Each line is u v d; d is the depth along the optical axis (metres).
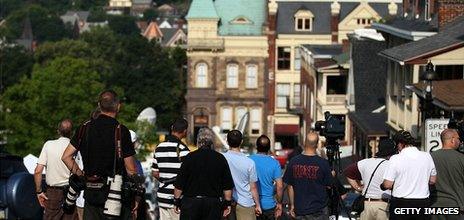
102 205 41.75
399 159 45.91
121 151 41.56
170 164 48.62
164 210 49.03
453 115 77.44
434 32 105.75
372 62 143.12
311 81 184.62
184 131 49.12
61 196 50.47
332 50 191.75
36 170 50.78
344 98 161.12
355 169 50.56
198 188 45.53
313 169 49.69
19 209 58.03
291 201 50.28
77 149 41.94
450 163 47.56
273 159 53.41
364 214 50.31
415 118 101.69
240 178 51.25
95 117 42.66
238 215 51.47
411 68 105.06
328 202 52.28
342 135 55.66
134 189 41.81
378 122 123.38
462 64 94.19
